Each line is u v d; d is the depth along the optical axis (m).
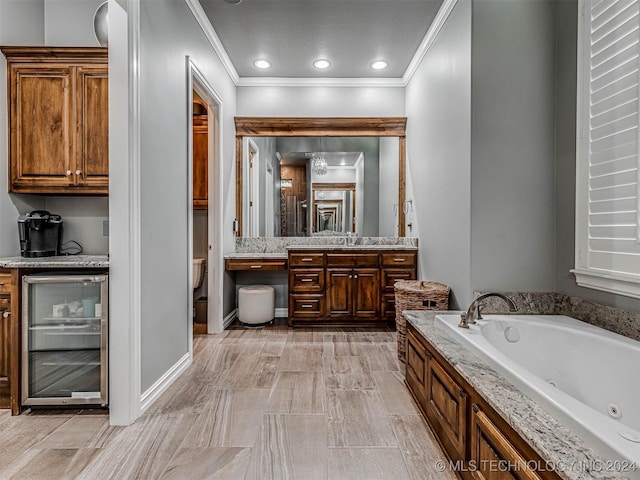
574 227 2.34
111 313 1.99
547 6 2.50
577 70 2.28
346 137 4.51
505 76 2.50
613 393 1.75
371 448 1.78
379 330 3.90
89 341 2.17
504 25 2.49
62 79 2.40
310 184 4.60
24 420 2.04
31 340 2.15
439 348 1.79
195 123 4.12
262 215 4.54
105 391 2.11
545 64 2.50
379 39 3.51
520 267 2.52
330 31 3.37
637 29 1.84
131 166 1.99
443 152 3.08
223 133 3.83
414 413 2.12
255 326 4.04
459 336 1.91
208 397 2.32
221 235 3.78
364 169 4.52
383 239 4.46
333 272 3.94
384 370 2.78
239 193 4.46
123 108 1.96
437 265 3.26
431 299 2.81
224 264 3.91
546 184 2.52
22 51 2.37
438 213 3.23
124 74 1.96
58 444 1.80
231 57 3.89
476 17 2.49
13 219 2.49
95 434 1.89
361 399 2.30
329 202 4.55
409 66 4.08
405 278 3.94
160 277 2.38
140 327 2.09
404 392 2.40
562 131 2.44
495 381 1.40
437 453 1.75
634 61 1.86
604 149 2.06
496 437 1.24
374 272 3.94
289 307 3.95
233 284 4.39
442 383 1.76
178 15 2.66
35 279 2.07
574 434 1.05
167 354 2.49
